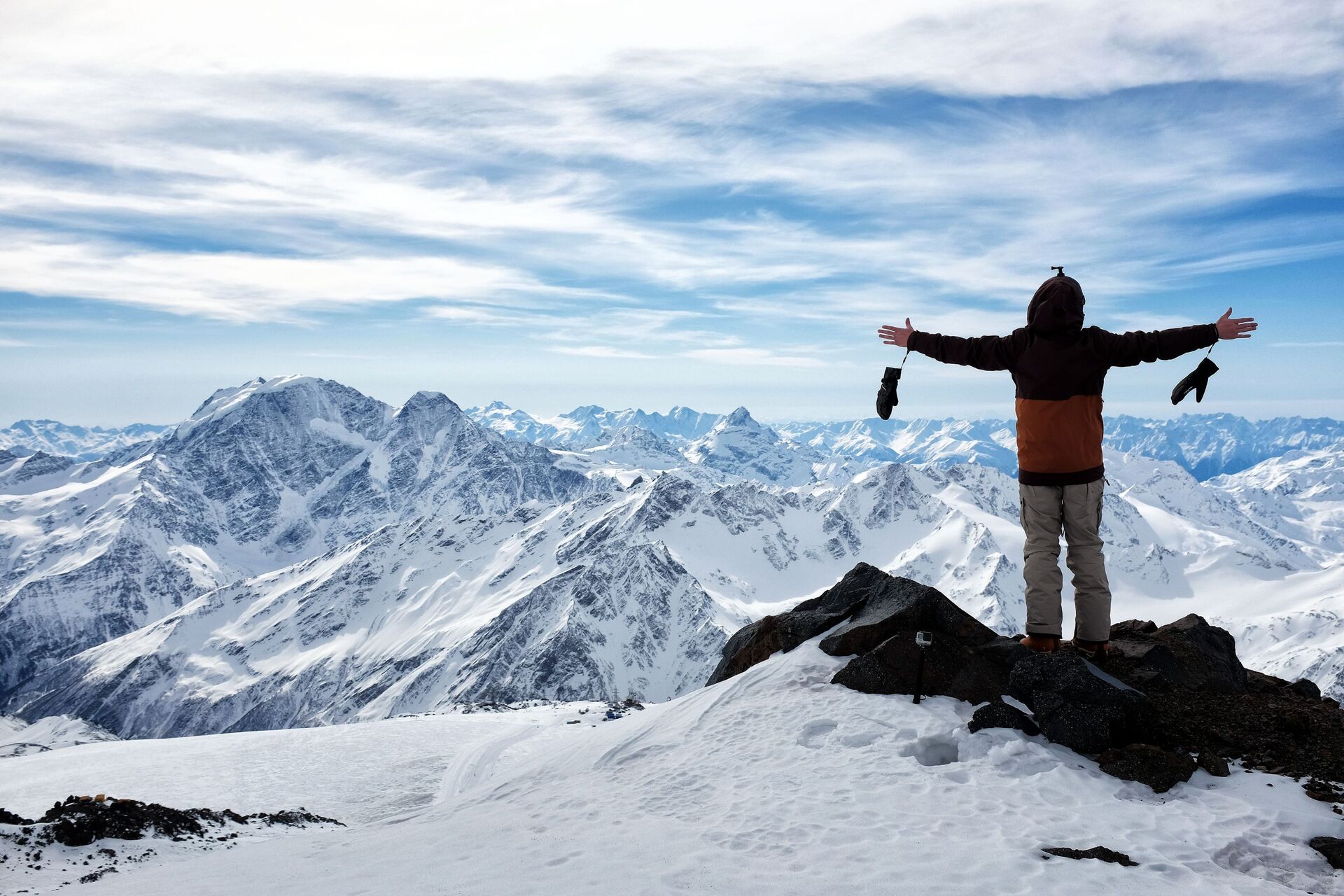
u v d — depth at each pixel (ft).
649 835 33.71
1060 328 35.37
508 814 42.70
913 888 25.66
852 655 51.52
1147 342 34.63
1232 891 24.57
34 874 56.90
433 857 36.14
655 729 52.11
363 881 33.83
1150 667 43.83
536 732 209.46
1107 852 27.12
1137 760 34.19
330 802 168.04
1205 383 34.71
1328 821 28.91
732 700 51.57
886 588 56.44
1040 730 38.93
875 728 42.11
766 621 64.64
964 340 37.99
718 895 26.55
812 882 26.81
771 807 34.47
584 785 45.14
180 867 48.37
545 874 30.68
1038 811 31.30
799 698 48.34
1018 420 38.34
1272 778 33.22
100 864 60.39
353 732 236.84
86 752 226.99
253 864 42.24
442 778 179.63
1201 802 31.32
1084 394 36.65
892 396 39.01
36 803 170.30
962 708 43.32
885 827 30.96
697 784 39.93
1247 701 41.47
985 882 25.62
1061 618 40.57
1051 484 38.24
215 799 170.71
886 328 40.04
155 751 221.25
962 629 47.98
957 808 32.04
